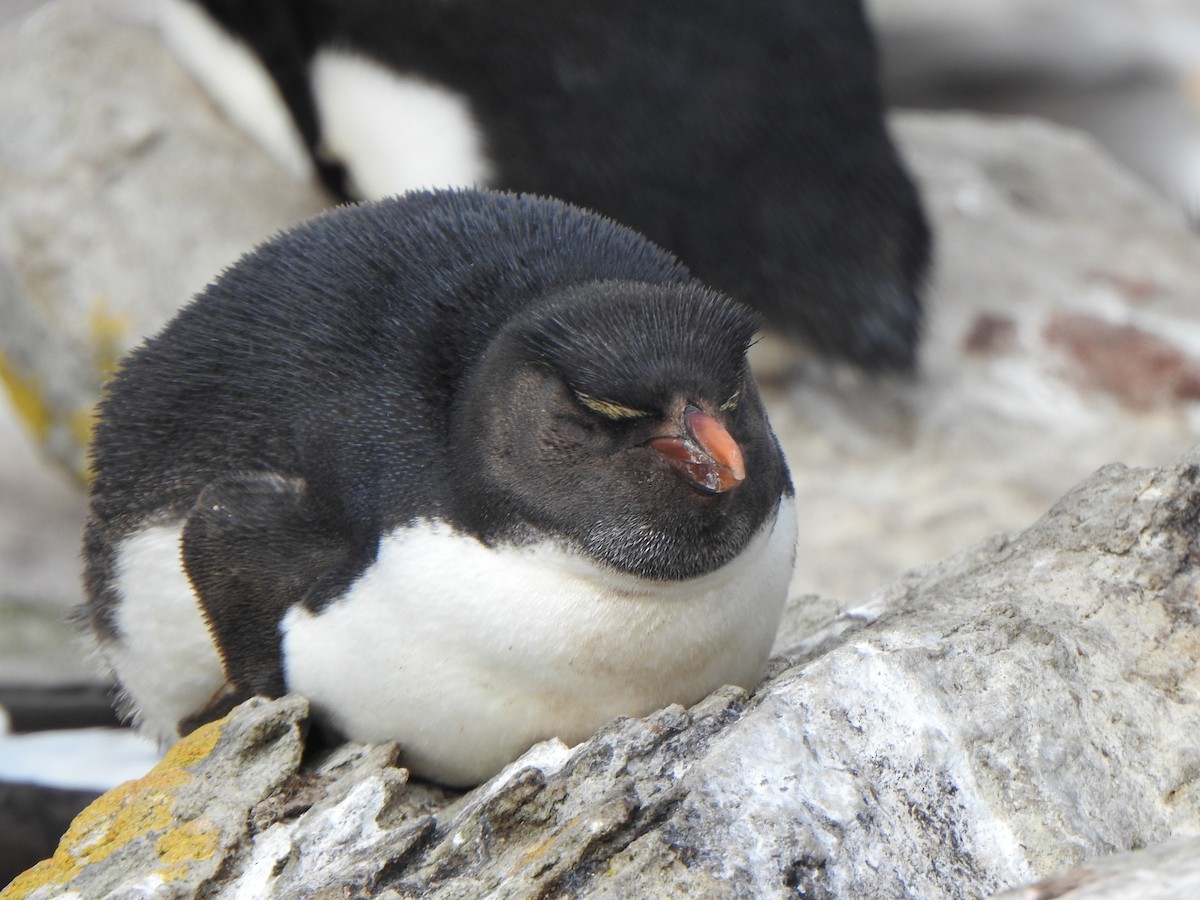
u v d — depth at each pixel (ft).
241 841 27.45
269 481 29.30
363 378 29.19
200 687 31.65
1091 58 106.52
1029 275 69.31
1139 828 25.57
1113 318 66.69
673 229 57.67
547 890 24.44
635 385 26.68
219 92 64.23
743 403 28.50
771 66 57.98
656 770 26.13
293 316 30.22
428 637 27.71
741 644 29.07
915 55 106.63
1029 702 26.50
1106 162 81.51
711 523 27.14
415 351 29.12
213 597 29.35
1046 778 25.77
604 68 56.18
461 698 28.17
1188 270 72.18
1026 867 24.77
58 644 53.98
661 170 57.06
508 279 29.66
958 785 25.49
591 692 28.14
